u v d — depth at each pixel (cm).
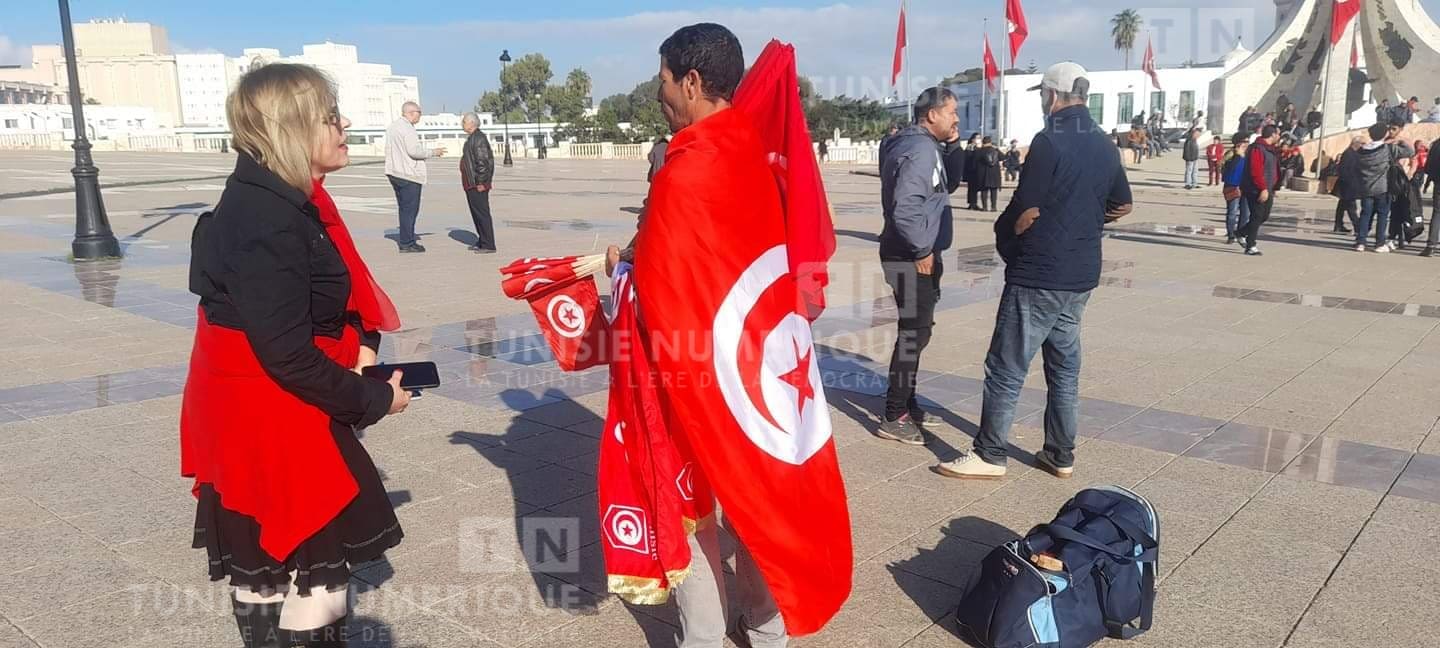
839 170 3438
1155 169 3328
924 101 443
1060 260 392
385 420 504
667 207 223
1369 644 284
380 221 1595
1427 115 2711
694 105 238
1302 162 2317
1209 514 383
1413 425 498
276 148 192
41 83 13412
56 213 1723
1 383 570
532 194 2288
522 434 483
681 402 226
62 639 283
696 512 242
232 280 188
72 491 401
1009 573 279
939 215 449
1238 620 298
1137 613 283
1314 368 619
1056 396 421
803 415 241
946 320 788
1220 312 815
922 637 293
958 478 426
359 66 14112
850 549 252
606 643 289
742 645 291
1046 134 387
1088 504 311
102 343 677
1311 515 382
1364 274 1038
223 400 201
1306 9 3506
